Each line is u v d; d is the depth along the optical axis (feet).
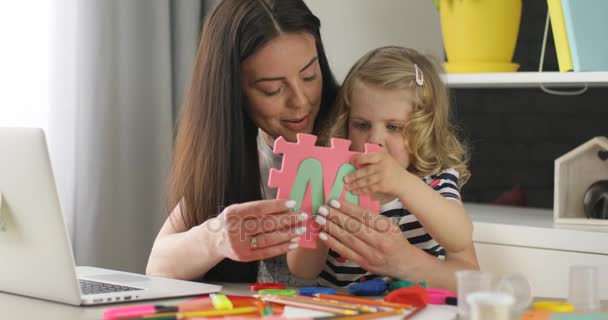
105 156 7.18
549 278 6.42
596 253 6.21
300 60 4.54
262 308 3.30
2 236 3.76
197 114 4.74
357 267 4.71
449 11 7.50
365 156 3.87
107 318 3.18
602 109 7.97
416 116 4.64
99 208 7.15
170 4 7.85
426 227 4.15
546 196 8.22
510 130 8.39
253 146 4.83
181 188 4.77
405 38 8.78
